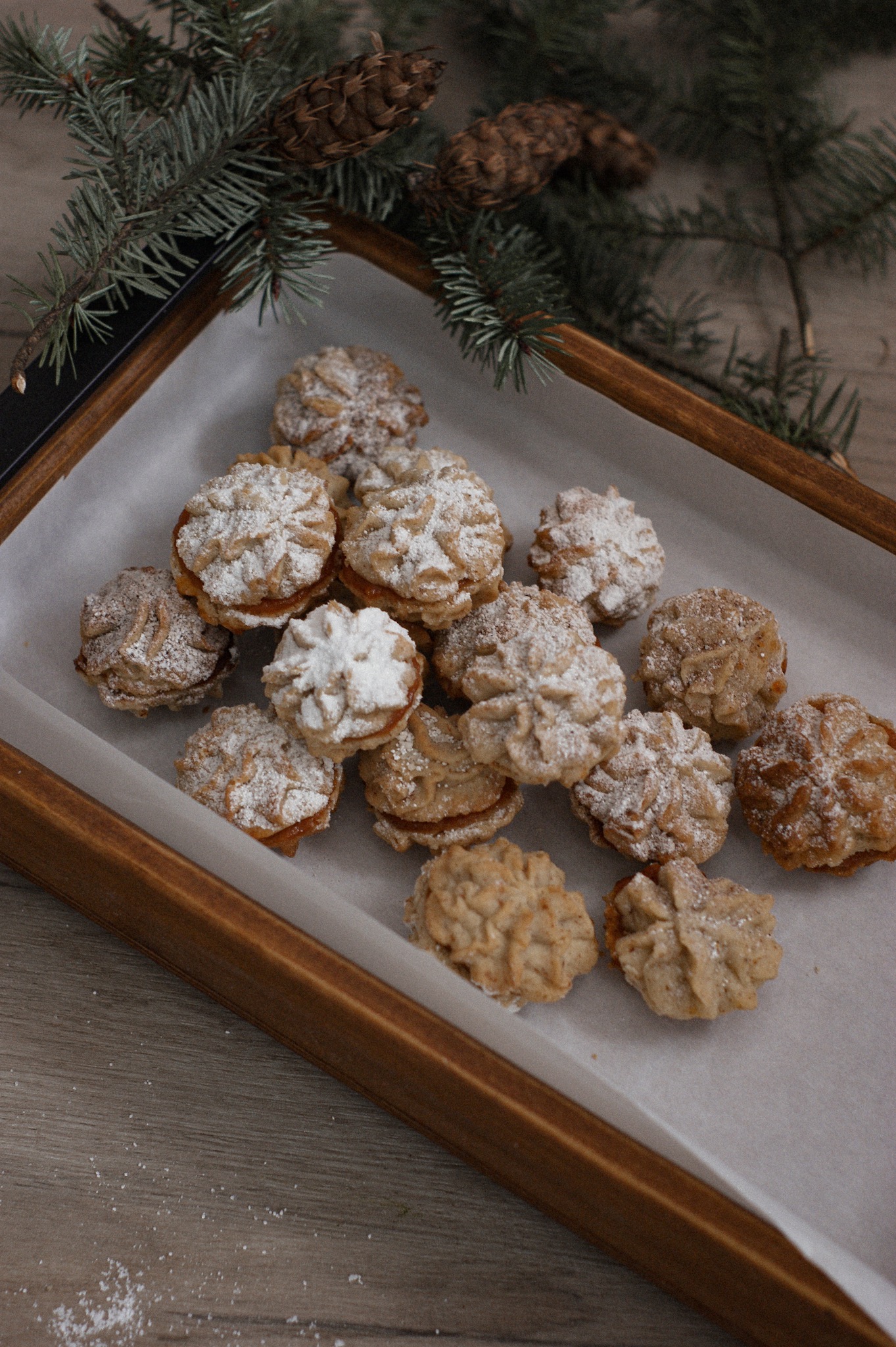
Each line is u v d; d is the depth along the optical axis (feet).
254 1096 1.72
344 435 1.78
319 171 1.81
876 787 1.68
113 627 1.71
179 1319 1.66
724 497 1.80
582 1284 1.68
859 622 1.80
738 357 2.06
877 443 2.01
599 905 1.70
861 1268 1.51
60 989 1.74
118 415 1.76
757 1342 1.61
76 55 1.74
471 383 1.87
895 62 2.13
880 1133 1.63
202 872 1.59
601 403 1.80
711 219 2.03
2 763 1.62
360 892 1.69
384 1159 1.71
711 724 1.73
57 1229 1.68
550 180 1.98
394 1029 1.55
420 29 1.94
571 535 1.75
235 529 1.67
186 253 1.78
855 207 1.95
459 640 1.70
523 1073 1.54
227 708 1.70
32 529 1.73
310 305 1.87
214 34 1.76
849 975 1.68
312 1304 1.67
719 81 2.00
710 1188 1.52
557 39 1.98
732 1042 1.65
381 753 1.67
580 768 1.62
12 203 2.01
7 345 1.94
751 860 1.72
